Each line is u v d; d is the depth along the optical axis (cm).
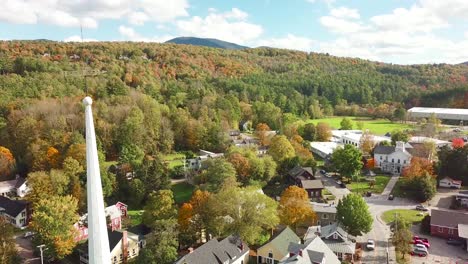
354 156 10900
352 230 6962
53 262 6731
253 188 8006
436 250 6856
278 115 17425
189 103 16025
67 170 9025
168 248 5841
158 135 13262
